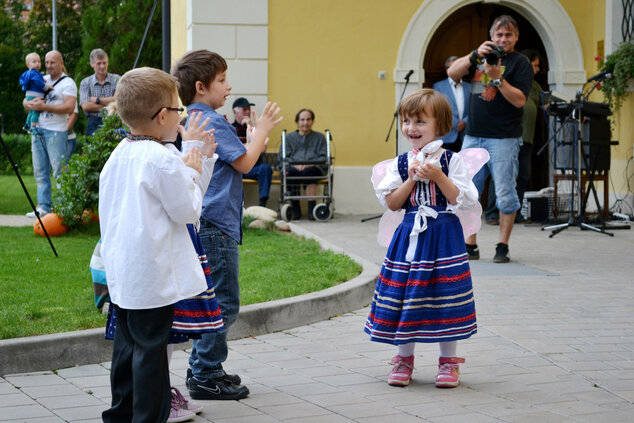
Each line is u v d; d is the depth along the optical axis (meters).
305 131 10.76
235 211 3.67
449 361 3.90
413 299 3.84
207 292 3.17
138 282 2.85
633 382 3.94
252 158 3.61
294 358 4.43
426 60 12.16
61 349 4.15
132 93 2.93
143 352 2.87
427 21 11.51
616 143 9.80
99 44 27.70
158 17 25.22
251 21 11.23
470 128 7.28
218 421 3.39
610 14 11.27
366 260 6.86
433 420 3.39
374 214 11.45
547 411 3.50
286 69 11.35
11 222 9.76
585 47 11.82
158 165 2.87
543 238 8.96
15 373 4.03
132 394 2.96
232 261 3.66
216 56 3.69
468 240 7.51
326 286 5.79
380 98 11.53
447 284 3.84
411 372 3.95
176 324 3.10
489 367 4.21
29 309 4.82
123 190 2.91
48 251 7.26
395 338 3.86
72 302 5.07
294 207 10.85
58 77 9.99
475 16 12.18
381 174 4.18
